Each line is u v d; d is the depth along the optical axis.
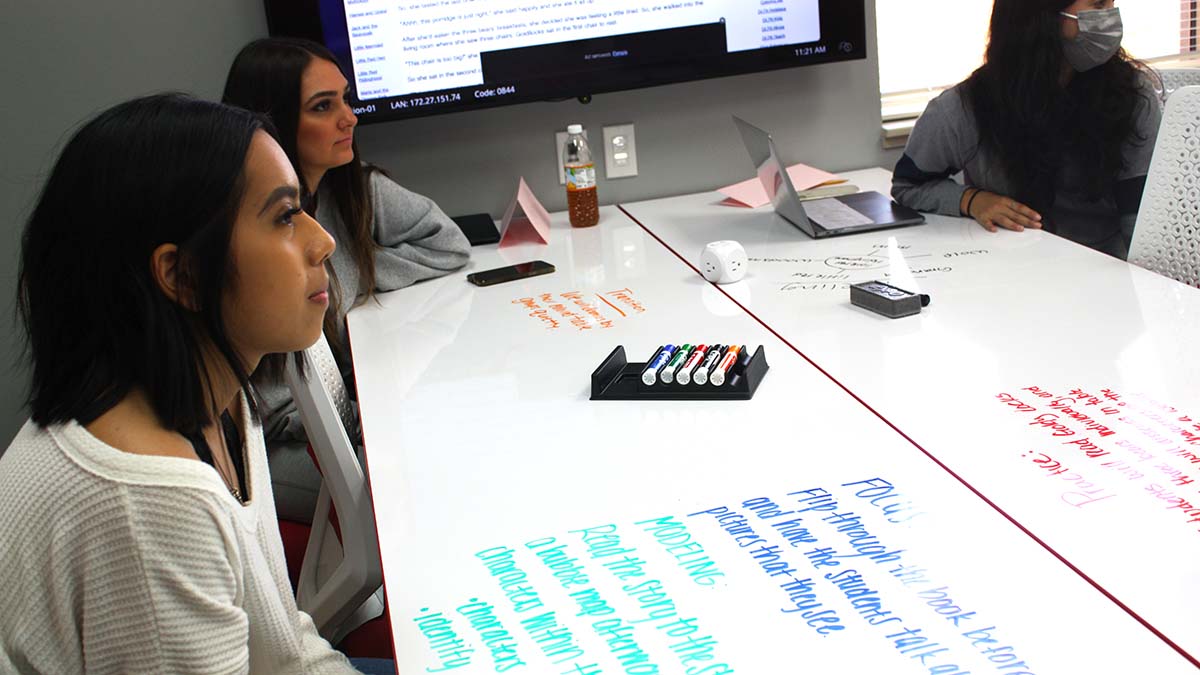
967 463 1.18
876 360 1.50
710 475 1.21
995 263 1.89
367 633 1.47
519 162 2.65
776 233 2.25
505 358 1.67
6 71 2.36
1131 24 3.22
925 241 2.08
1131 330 1.51
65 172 0.84
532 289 2.02
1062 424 1.25
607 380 1.49
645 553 1.07
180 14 2.40
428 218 2.18
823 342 1.59
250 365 0.96
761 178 2.39
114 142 0.84
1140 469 1.13
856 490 1.14
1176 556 0.97
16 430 2.55
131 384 0.87
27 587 0.85
